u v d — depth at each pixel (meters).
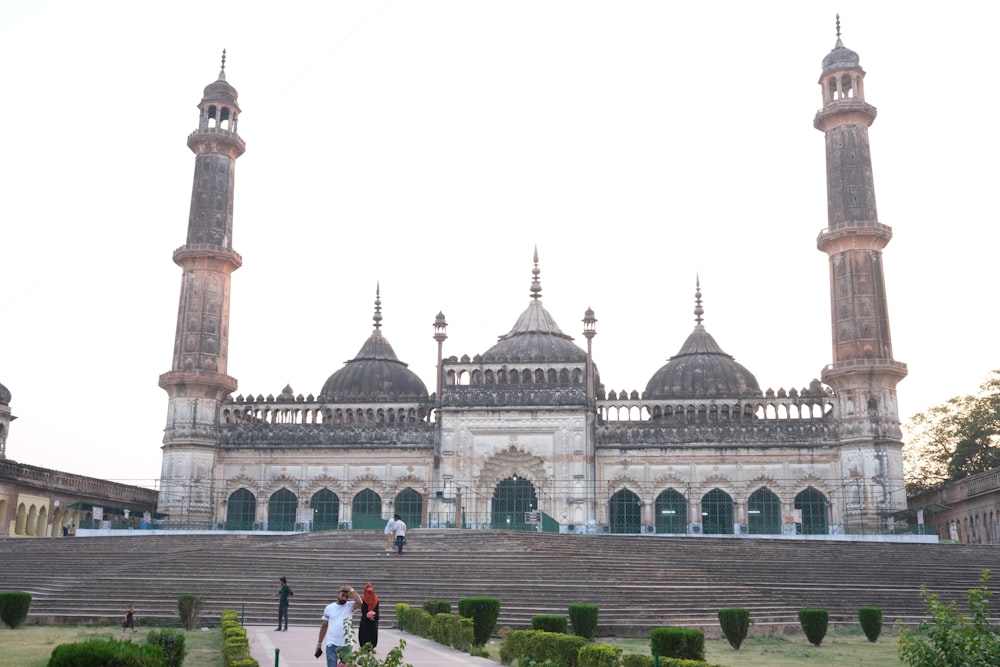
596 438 58.81
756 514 56.66
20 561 37.66
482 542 38.03
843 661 21.45
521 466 58.88
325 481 60.12
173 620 27.83
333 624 15.36
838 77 60.50
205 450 59.06
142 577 31.97
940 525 59.97
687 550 39.53
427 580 31.67
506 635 19.48
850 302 56.81
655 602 29.27
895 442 54.78
